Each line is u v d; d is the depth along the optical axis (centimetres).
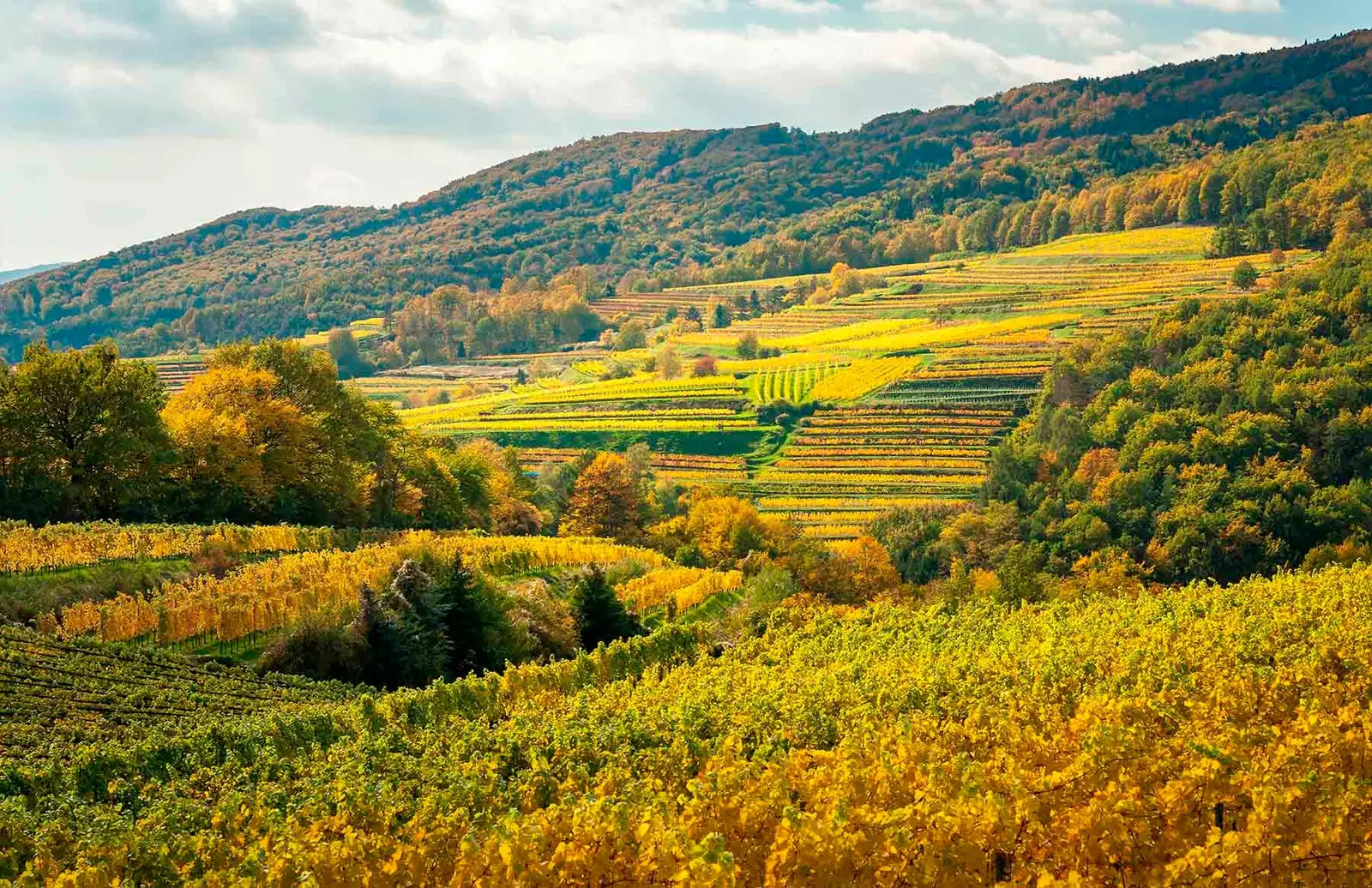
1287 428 11412
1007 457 12550
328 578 5138
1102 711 2005
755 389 17762
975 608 4972
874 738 2067
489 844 1405
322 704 3675
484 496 10144
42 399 6041
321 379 8069
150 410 6366
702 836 1490
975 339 18688
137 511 6397
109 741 2750
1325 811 1363
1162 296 19525
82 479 6122
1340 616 3186
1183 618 3700
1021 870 1405
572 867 1333
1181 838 1436
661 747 2362
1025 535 11344
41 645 3794
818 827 1340
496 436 16738
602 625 5662
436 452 10200
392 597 4691
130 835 1736
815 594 6919
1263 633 3016
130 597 4416
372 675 4400
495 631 4981
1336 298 13675
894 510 12288
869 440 15612
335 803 1997
